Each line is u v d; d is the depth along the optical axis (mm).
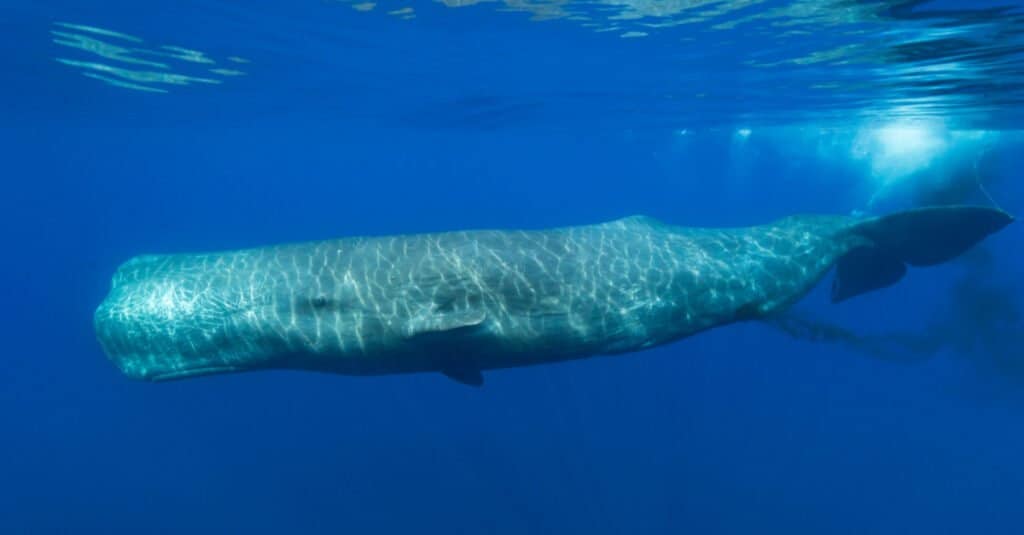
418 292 8633
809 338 13352
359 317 8688
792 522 21703
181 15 14375
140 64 20438
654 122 32469
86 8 13961
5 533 22297
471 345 8797
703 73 18734
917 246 11812
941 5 10547
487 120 34594
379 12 13805
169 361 9109
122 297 9281
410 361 9109
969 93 19000
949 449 27109
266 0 13055
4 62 20188
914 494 24000
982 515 22969
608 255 9570
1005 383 31141
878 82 18219
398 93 25578
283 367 9383
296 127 39188
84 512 23578
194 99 28250
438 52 17688
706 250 10289
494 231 9336
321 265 8953
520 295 8867
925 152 26219
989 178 27875
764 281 10477
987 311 29859
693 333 10117
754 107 25219
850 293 12500
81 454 28016
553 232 9602
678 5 12297
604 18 13594
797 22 12570
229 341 8969
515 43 16312
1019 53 13836
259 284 8945
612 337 9406
